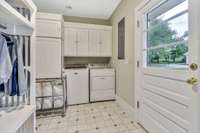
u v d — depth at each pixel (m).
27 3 1.30
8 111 1.27
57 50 2.54
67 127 2.04
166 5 1.53
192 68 1.10
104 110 2.72
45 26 2.46
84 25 3.36
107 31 3.54
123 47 2.73
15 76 1.17
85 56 3.47
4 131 0.92
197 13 1.05
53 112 2.58
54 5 2.89
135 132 1.86
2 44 1.01
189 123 1.15
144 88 1.93
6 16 1.02
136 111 2.15
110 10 3.21
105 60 3.88
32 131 1.44
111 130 1.93
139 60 2.05
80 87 3.14
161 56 1.63
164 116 1.51
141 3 1.92
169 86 1.42
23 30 1.38
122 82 2.80
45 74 2.48
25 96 1.42
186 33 1.25
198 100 1.06
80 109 2.79
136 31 2.10
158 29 1.68
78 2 2.76
